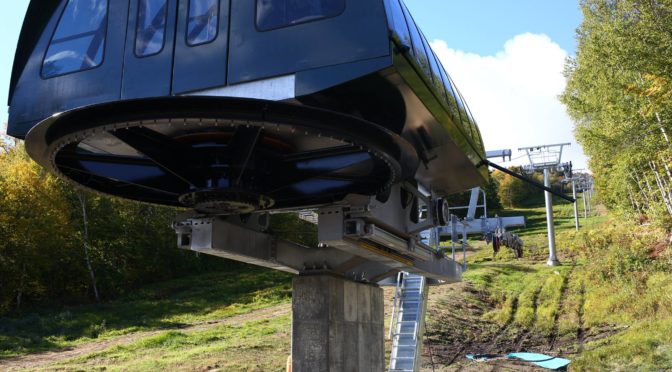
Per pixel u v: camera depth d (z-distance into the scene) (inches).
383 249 409.7
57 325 1127.0
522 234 2738.7
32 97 316.8
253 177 326.6
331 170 335.9
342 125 271.4
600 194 2121.1
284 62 267.9
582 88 1189.1
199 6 290.5
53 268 1515.7
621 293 1083.3
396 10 283.3
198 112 249.3
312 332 422.3
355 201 354.9
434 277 548.7
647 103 811.4
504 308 1104.2
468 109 455.2
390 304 1125.7
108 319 1195.3
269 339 840.9
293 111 259.1
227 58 278.2
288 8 272.7
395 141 295.0
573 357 770.2
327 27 263.7
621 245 1406.3
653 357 674.8
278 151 334.0
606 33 960.9
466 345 867.4
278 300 1375.5
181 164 314.3
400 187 416.8
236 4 282.2
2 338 984.3
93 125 259.8
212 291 1534.2
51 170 324.2
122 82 297.7
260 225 427.5
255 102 249.3
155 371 656.4
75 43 315.0
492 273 1519.4
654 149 865.5
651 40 796.0
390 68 255.4
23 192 1456.7
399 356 573.6
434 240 615.2
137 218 1809.8
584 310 1069.8
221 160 311.6
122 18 306.2
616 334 867.4
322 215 361.4
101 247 1651.1
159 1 300.0
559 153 1646.2
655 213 1354.6
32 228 1416.1
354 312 453.7
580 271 1459.2
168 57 290.5
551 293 1226.6
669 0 778.8
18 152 1840.6
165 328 1085.8
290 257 437.4
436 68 362.3
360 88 268.2
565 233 2426.2
